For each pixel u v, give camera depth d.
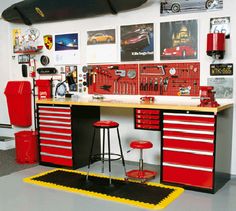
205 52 3.51
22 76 5.00
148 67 3.86
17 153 4.20
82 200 2.87
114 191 3.06
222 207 2.70
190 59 3.60
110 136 4.21
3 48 5.18
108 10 3.97
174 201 2.83
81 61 4.37
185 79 3.65
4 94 5.10
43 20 4.57
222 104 3.21
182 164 3.09
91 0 3.98
